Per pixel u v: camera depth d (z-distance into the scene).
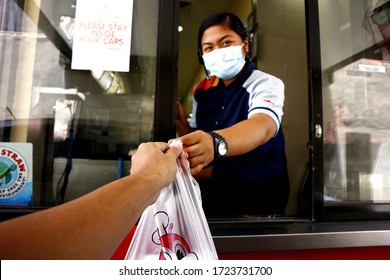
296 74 2.12
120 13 1.00
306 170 2.06
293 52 2.12
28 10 0.99
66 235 0.31
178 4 1.03
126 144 1.01
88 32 0.98
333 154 1.15
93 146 0.99
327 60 1.17
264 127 1.03
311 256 0.91
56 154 0.97
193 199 0.57
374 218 1.11
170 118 1.00
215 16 1.31
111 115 1.00
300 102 2.13
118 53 0.99
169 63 1.00
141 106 1.02
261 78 1.38
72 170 0.98
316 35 1.14
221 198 1.44
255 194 1.46
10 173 0.94
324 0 1.18
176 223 0.56
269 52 2.08
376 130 1.20
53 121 0.98
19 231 0.30
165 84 1.00
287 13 2.12
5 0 0.97
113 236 0.34
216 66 1.32
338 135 1.16
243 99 1.40
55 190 0.96
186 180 0.59
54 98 0.98
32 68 0.98
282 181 1.54
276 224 1.00
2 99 0.96
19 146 0.95
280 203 1.50
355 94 1.19
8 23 0.97
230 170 1.46
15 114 0.96
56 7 0.99
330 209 1.08
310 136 1.10
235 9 2.52
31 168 0.95
